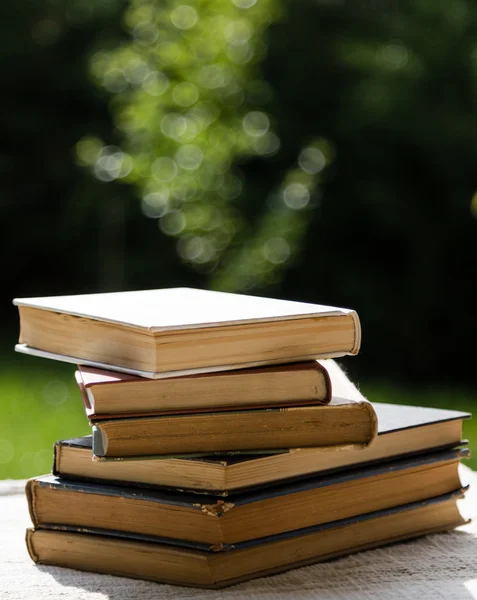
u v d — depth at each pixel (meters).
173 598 0.78
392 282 6.97
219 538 0.80
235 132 4.89
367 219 6.83
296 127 6.73
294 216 5.47
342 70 6.68
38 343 0.91
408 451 0.96
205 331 0.79
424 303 6.93
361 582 0.83
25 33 7.42
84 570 0.87
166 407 0.79
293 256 5.62
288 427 0.83
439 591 0.80
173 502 0.80
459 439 1.03
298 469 0.86
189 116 4.75
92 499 0.86
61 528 0.87
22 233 7.72
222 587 0.80
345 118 6.56
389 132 6.53
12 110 7.50
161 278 7.23
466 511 1.09
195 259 5.19
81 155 5.98
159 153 4.79
